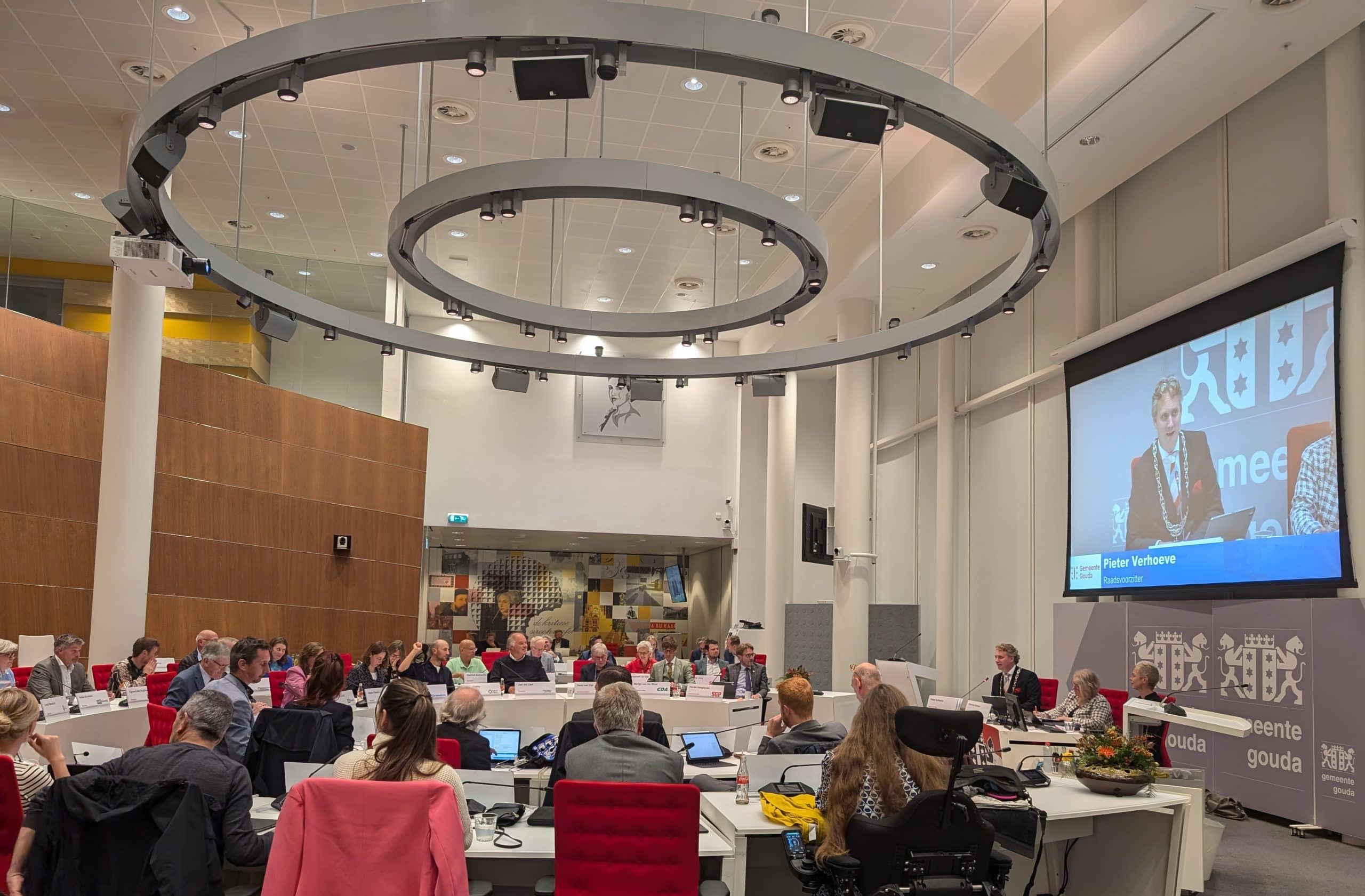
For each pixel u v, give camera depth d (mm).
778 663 17266
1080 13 7918
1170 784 5020
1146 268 10461
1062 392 11883
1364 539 7391
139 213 6340
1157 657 9375
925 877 3332
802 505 15758
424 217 6578
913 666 10438
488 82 9562
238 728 5504
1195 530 9094
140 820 3010
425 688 3596
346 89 9797
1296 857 6750
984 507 13555
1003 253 12203
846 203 12570
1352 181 7668
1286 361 8141
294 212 13297
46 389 10773
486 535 18719
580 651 21000
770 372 9125
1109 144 9211
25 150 11633
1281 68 7934
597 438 18188
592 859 3445
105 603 9984
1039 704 9156
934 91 4742
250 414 13320
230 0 8492
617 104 9969
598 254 14602
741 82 9438
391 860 2773
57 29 9023
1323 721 7465
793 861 3771
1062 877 5445
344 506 14570
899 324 8906
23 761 3746
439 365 17828
